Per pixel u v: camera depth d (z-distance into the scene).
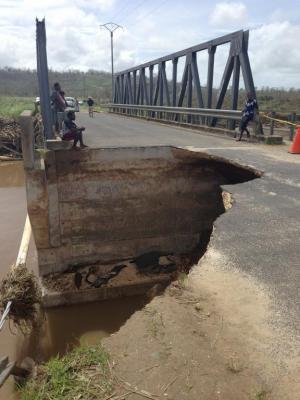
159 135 14.00
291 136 13.66
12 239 12.09
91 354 3.12
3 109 33.22
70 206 9.21
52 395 2.74
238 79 13.64
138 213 9.80
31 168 8.65
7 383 5.20
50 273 9.38
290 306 3.65
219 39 14.34
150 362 2.99
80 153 9.01
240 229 5.45
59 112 11.75
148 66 22.70
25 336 7.61
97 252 9.66
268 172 8.64
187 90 17.36
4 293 6.71
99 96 90.19
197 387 2.75
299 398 2.65
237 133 13.62
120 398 2.67
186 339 3.22
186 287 4.00
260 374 2.86
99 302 9.09
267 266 4.40
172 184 9.93
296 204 6.51
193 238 10.34
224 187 7.57
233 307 3.65
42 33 9.65
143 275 9.64
